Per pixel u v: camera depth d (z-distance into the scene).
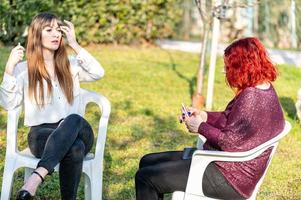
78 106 4.29
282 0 13.83
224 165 3.39
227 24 13.96
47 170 3.63
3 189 3.94
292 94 8.77
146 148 5.91
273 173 5.34
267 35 14.02
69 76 4.21
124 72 9.44
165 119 7.03
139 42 12.29
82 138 3.95
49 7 10.41
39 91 4.08
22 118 6.46
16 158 3.93
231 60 3.42
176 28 13.87
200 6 7.44
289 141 6.39
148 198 3.51
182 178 3.48
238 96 3.44
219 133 3.39
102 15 11.52
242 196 3.42
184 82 9.15
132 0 11.86
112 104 7.52
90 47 11.56
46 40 4.09
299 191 4.95
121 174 5.13
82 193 4.62
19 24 10.28
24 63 4.20
